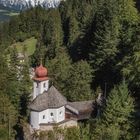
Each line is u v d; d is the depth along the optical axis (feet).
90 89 380.99
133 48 303.27
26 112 379.76
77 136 304.71
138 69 279.90
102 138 259.19
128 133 254.68
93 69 397.60
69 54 492.95
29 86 426.10
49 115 324.80
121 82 306.96
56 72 410.52
